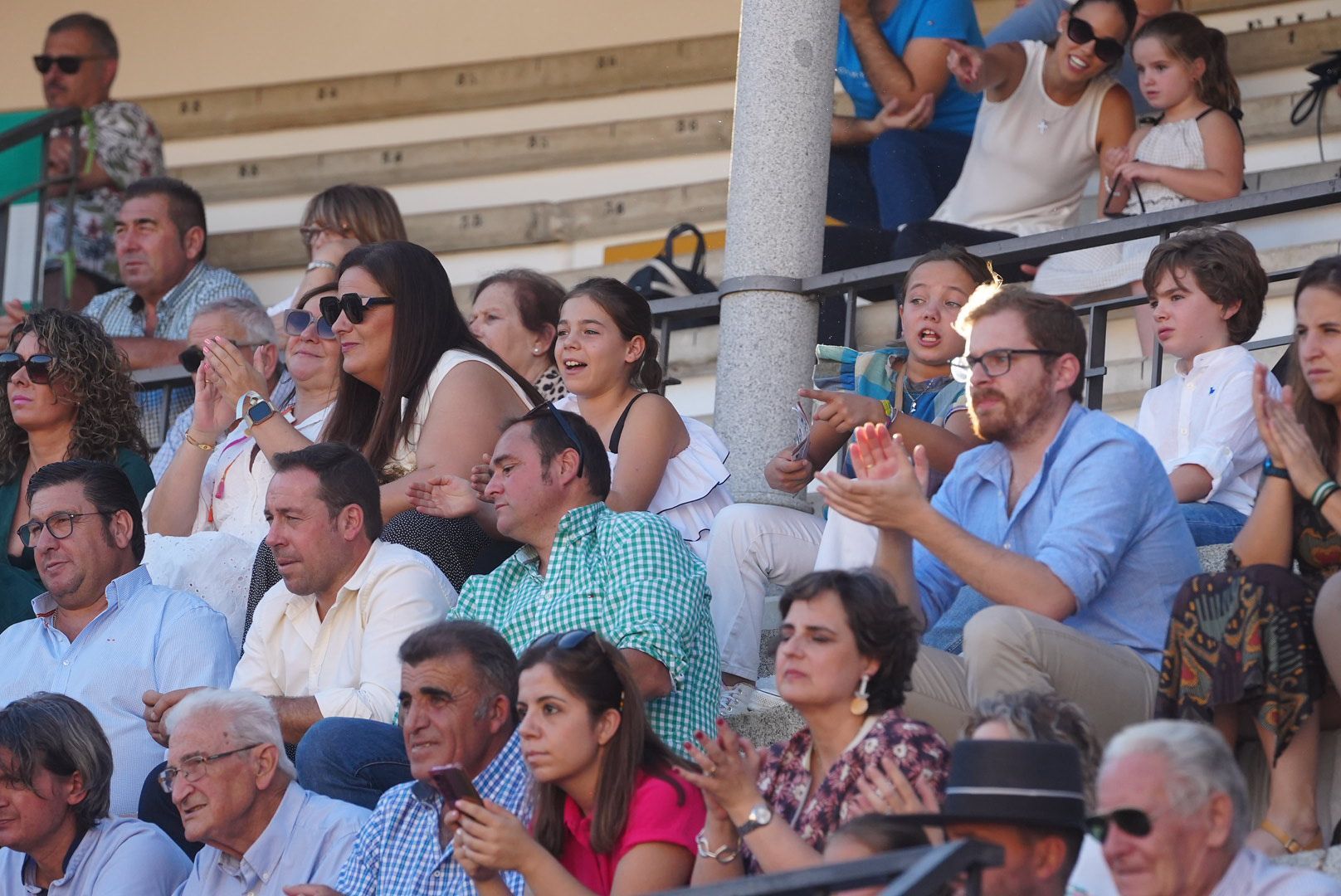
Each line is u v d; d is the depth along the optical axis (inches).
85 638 788.6
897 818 451.5
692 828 572.4
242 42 1625.2
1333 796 608.1
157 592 800.9
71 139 1333.7
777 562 772.6
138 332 1230.9
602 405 826.2
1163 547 651.5
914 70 1190.3
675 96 1486.2
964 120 1209.4
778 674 553.3
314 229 1098.7
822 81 959.0
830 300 1082.1
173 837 727.7
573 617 674.2
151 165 1417.3
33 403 896.3
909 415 810.2
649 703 664.4
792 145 949.2
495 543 805.9
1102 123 1131.3
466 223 1456.7
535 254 1444.4
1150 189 1064.2
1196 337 798.5
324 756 693.3
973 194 1144.2
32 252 1294.3
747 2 973.2
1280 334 1075.9
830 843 452.1
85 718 705.0
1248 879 465.1
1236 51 1268.5
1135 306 1019.9
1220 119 1062.4
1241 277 795.4
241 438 904.3
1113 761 463.5
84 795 700.0
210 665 781.9
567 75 1515.7
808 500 955.3
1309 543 622.2
